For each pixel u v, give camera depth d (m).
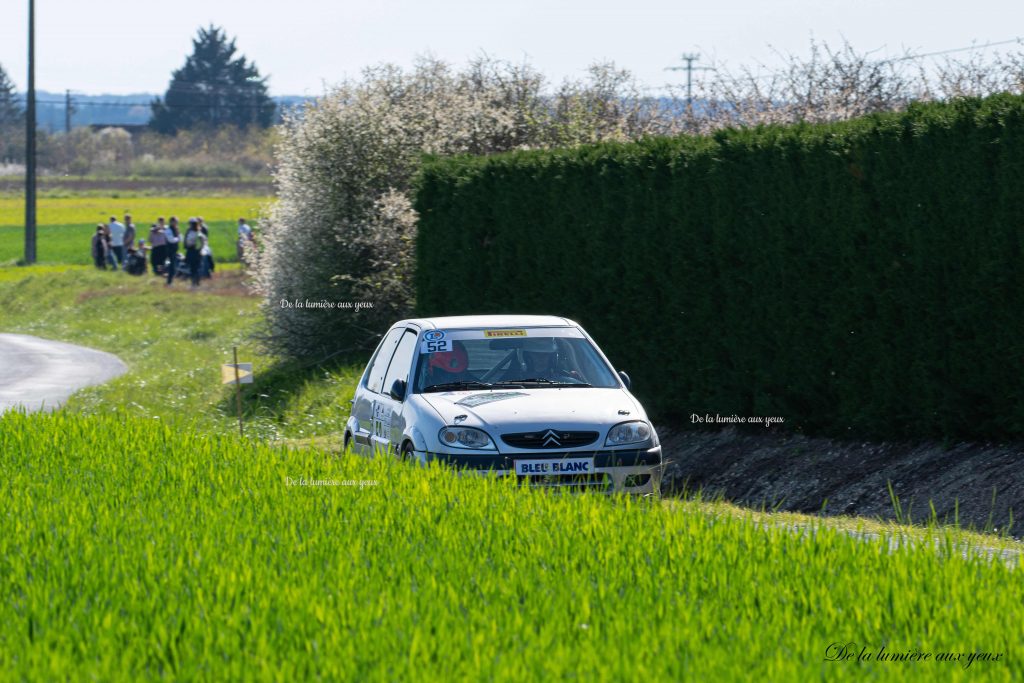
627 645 20.81
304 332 93.94
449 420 41.53
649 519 30.97
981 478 43.84
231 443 46.19
